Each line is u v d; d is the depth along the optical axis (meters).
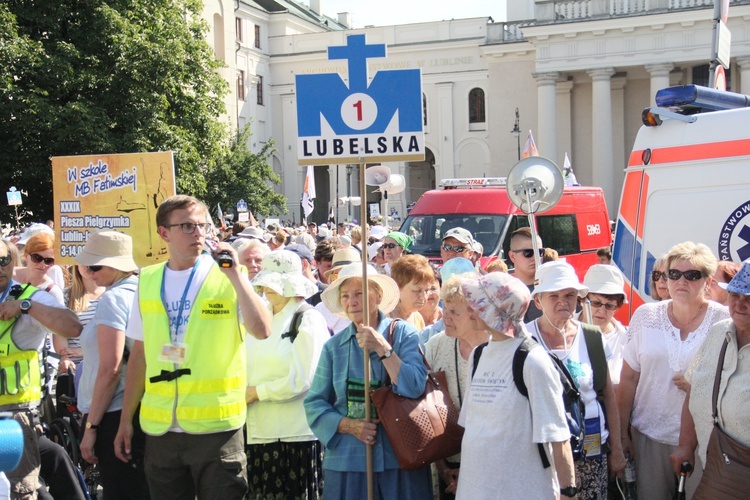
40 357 5.76
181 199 4.77
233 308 4.71
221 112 31.12
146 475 4.77
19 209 26.62
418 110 5.16
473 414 4.20
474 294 4.14
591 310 6.03
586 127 45.56
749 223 6.68
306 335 5.56
